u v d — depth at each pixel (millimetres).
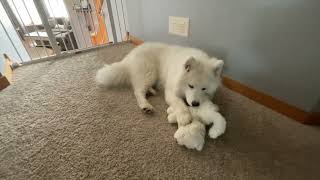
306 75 1083
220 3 1335
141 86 1434
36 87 1587
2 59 1762
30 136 1118
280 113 1279
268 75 1260
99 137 1102
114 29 2564
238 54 1381
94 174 907
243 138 1095
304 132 1137
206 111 1076
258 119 1231
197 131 984
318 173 916
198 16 1548
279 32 1103
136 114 1275
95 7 2898
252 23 1208
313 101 1108
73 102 1398
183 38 1797
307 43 1015
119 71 1520
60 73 1803
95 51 2297
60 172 920
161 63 1495
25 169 939
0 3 1893
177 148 1031
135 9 2264
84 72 1819
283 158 983
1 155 1011
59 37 2512
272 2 1066
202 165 944
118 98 1439
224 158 979
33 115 1279
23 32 2223
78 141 1079
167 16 1854
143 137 1099
